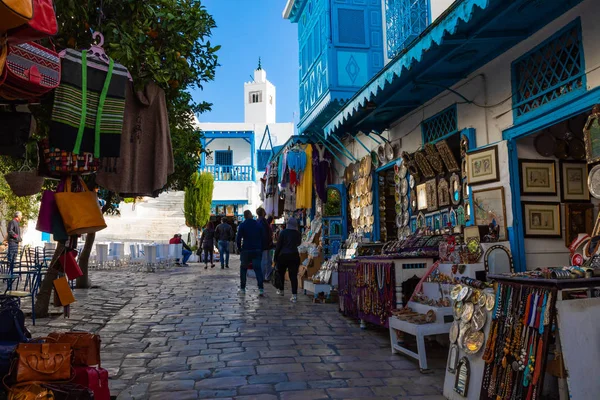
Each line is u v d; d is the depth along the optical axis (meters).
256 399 3.82
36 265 8.10
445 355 5.13
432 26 4.78
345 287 7.30
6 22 2.27
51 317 7.27
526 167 5.58
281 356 5.11
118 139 3.57
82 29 4.38
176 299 9.30
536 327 2.93
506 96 5.62
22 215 18.19
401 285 5.65
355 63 9.71
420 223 7.80
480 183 5.90
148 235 25.42
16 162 5.66
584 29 4.50
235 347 5.51
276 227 16.84
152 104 4.25
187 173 11.33
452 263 5.39
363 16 9.89
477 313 3.64
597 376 2.80
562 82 4.79
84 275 10.94
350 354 5.19
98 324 6.84
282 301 9.04
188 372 4.56
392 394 3.93
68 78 3.40
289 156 11.60
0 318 3.44
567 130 5.62
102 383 3.29
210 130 32.31
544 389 3.20
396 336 5.21
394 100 7.45
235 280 13.02
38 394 2.90
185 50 5.07
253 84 45.72
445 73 6.37
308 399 3.81
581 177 5.73
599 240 4.07
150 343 5.72
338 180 11.98
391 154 8.80
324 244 11.13
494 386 3.21
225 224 17.67
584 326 2.86
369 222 9.81
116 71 3.63
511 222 5.48
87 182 5.64
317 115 10.30
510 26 5.12
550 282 2.89
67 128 3.36
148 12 4.65
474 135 6.24
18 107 3.71
